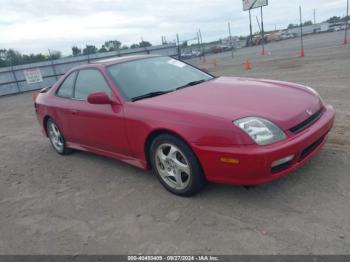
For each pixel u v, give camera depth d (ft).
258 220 9.79
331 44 79.66
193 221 10.28
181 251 9.05
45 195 13.89
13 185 15.55
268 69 48.11
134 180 13.84
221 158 10.02
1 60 107.14
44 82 86.12
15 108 47.70
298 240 8.71
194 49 152.97
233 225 9.75
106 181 14.23
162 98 12.46
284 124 10.19
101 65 14.82
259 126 9.87
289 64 50.16
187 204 11.28
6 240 10.96
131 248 9.52
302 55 60.29
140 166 13.05
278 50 93.20
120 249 9.55
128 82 13.74
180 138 10.97
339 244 8.36
